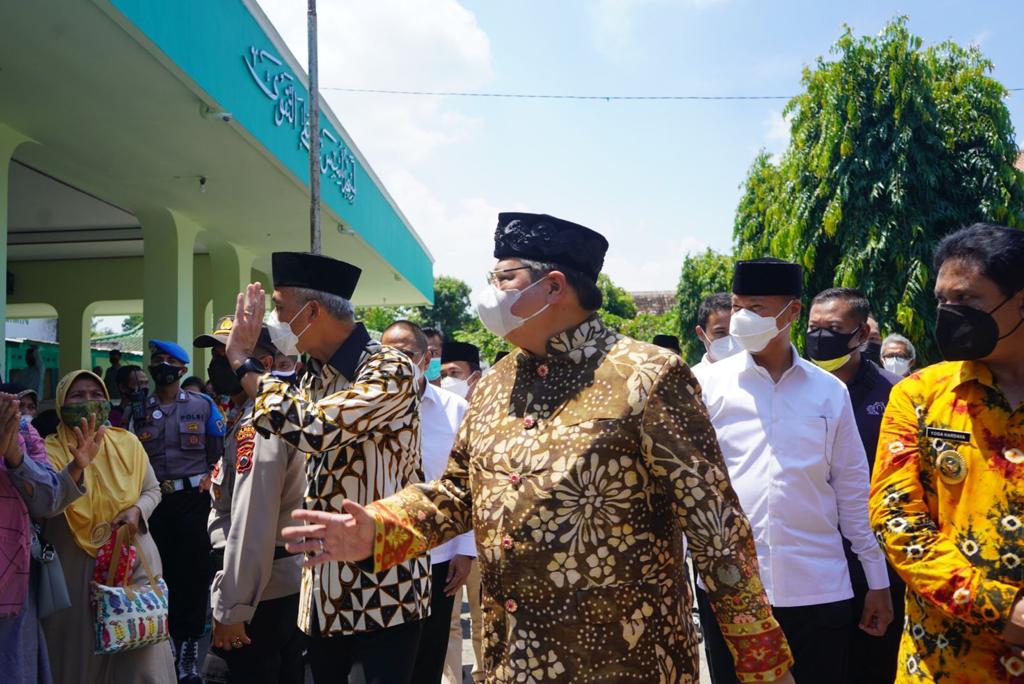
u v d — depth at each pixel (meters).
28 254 15.39
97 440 3.88
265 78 8.20
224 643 3.04
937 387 2.08
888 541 2.02
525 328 1.95
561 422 1.86
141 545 4.17
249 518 2.93
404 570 2.84
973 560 1.91
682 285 25.84
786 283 3.16
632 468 1.81
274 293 2.95
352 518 1.90
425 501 2.06
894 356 5.55
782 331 3.16
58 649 3.94
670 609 1.85
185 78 6.44
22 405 4.83
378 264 15.66
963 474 1.97
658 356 1.86
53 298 16.00
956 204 10.47
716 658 2.97
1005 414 1.94
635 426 1.80
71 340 15.95
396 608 2.81
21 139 7.80
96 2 5.14
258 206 10.73
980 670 1.92
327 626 2.79
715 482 1.76
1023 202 10.48
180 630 5.23
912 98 10.41
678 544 1.91
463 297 40.72
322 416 2.51
